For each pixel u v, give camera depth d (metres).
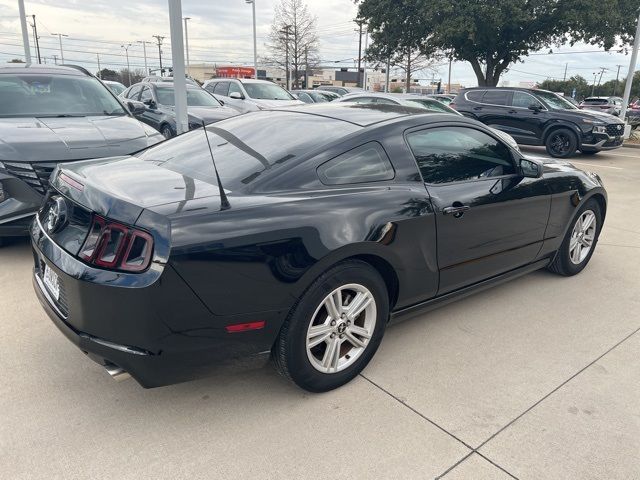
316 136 2.94
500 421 2.65
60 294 2.49
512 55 24.05
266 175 2.64
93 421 2.52
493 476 2.28
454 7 20.94
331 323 2.72
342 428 2.54
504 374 3.08
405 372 3.06
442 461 2.35
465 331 3.61
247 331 2.43
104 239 2.25
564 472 2.32
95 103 5.95
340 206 2.66
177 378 2.38
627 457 2.43
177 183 2.61
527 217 3.83
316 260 2.51
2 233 4.24
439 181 3.22
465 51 23.53
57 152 4.40
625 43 22.88
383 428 2.55
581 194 4.34
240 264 2.32
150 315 2.18
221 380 2.91
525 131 13.48
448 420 2.64
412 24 23.02
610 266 5.06
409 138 3.15
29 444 2.34
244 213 2.38
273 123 3.26
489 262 3.62
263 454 2.34
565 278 4.70
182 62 7.79
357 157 2.89
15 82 5.73
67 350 3.12
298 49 45.62
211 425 2.53
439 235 3.13
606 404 2.82
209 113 9.77
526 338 3.54
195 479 2.19
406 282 3.04
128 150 4.81
